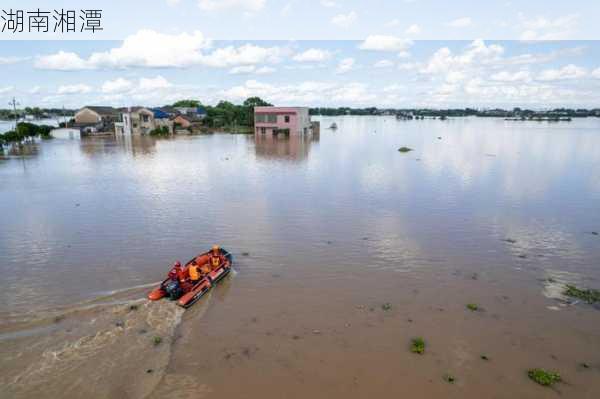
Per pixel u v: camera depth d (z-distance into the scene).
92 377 10.63
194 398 10.16
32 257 18.67
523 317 14.17
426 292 15.88
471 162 49.09
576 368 11.57
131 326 13.02
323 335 12.98
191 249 19.81
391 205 28.34
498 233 22.64
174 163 47.59
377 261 18.72
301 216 25.52
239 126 113.19
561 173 41.47
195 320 13.70
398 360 11.80
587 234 22.58
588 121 196.12
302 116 87.94
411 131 112.56
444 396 10.45
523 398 10.39
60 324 13.01
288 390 10.56
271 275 17.16
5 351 11.55
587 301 15.30
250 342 12.55
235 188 33.59
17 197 29.95
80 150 60.56
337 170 43.00
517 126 142.12
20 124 70.31
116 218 24.77
